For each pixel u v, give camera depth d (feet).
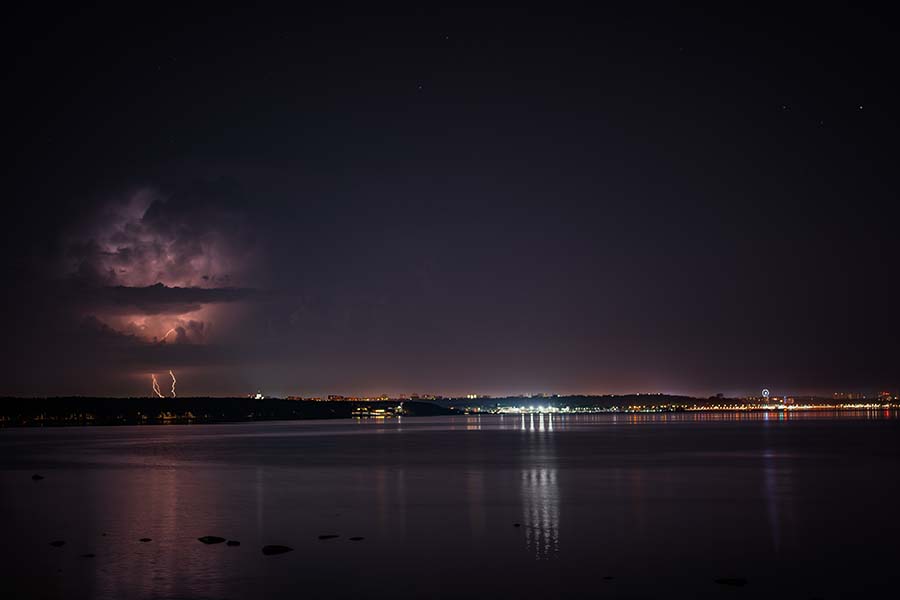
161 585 85.71
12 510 143.84
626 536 113.39
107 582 86.99
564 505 146.72
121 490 177.37
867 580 87.40
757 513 135.33
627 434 533.96
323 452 334.24
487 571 91.86
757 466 236.22
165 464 264.11
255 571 91.97
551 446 369.91
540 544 107.76
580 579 88.17
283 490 175.52
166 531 119.44
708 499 154.61
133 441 467.93
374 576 89.71
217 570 92.53
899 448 331.77
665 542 108.78
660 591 83.20
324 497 161.27
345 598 81.05
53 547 106.63
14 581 87.51
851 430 583.17
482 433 593.01
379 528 121.08
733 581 86.89
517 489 174.40
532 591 83.41
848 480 191.31
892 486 176.86
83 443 442.91
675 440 427.33
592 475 208.54
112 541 110.93
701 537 112.47
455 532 117.29
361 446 388.16
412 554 101.14
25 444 430.61
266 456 306.35
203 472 228.22
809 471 217.36
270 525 124.57
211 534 116.57
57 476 216.33
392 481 195.62
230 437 536.42
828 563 95.55
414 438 496.64
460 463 258.78
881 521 126.00
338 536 114.11
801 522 125.18
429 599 80.59
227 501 155.33
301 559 98.32
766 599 80.28
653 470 223.92
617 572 91.30
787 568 93.04
